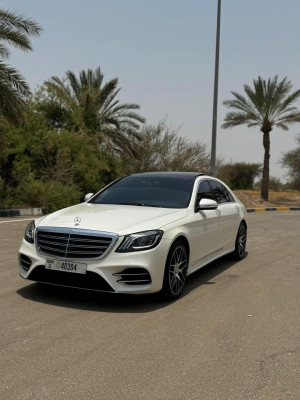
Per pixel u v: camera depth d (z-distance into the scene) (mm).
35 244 5105
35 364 3508
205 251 6441
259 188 59844
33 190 18891
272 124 34188
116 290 4738
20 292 5484
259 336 4309
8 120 17953
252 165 60125
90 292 5562
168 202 6117
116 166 27062
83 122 25188
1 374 3324
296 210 31000
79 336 4133
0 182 19578
